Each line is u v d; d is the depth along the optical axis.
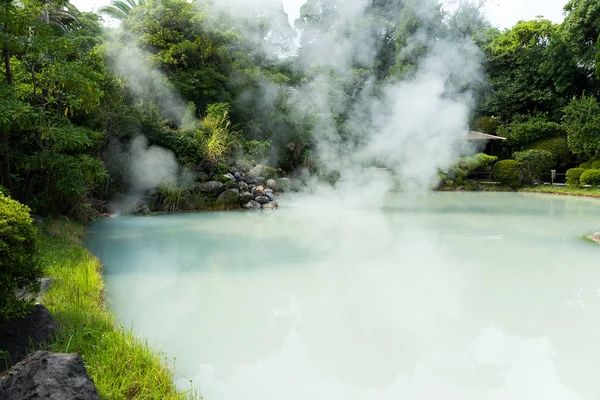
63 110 6.46
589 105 17.00
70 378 1.77
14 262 2.38
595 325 3.41
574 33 19.78
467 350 2.99
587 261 5.39
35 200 6.75
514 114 21.80
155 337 3.14
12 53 5.36
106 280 4.53
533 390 2.48
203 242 6.60
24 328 2.45
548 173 18.52
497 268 5.07
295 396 2.40
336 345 3.05
